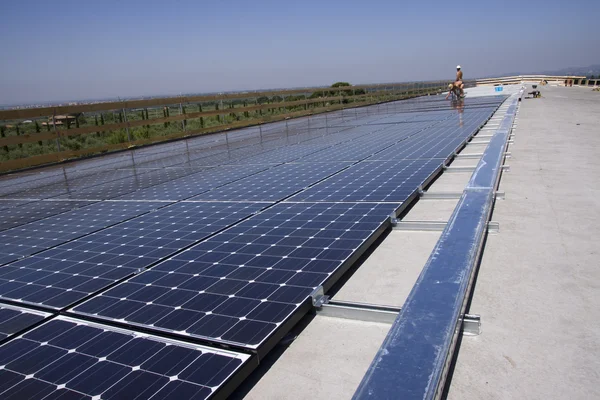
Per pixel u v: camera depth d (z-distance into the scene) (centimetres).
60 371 246
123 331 287
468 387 242
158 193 755
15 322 311
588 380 241
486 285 358
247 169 933
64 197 811
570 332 287
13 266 430
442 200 612
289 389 253
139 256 426
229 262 384
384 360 220
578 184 656
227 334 268
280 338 277
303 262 370
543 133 1245
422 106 2747
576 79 5375
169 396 216
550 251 416
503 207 566
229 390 229
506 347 276
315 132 1694
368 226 453
